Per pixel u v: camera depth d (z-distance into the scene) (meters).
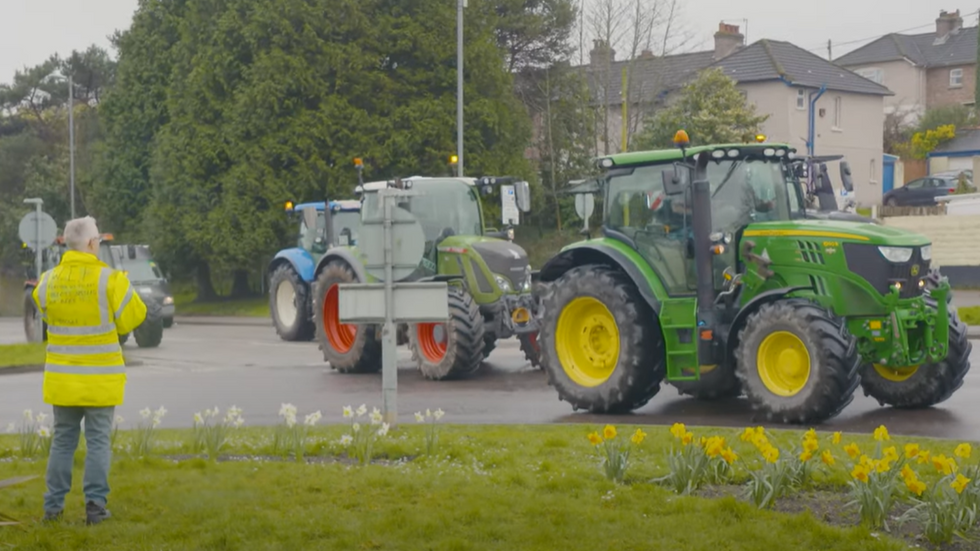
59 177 59.53
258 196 36.88
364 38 37.06
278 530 6.68
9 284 58.81
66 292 7.06
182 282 45.31
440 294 10.70
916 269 11.37
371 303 10.77
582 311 13.00
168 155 39.25
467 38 38.44
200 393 15.05
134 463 8.83
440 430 10.75
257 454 9.64
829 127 50.56
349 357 17.23
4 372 18.62
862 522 6.79
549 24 46.84
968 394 13.43
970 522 6.59
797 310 11.27
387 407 10.78
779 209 12.42
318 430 10.94
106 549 6.42
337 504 7.40
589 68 48.84
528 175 39.25
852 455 7.28
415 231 10.70
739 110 43.12
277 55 36.25
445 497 7.55
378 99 37.16
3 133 71.12
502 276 16.48
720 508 7.07
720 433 10.26
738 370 11.70
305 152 36.47
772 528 6.61
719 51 54.97
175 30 43.50
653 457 8.92
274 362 19.56
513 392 14.60
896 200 46.69
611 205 12.89
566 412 12.80
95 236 7.32
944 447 9.31
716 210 12.14
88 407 7.12
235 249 36.88
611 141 47.38
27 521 7.14
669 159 12.24
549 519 6.88
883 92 52.00
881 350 11.47
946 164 56.62
